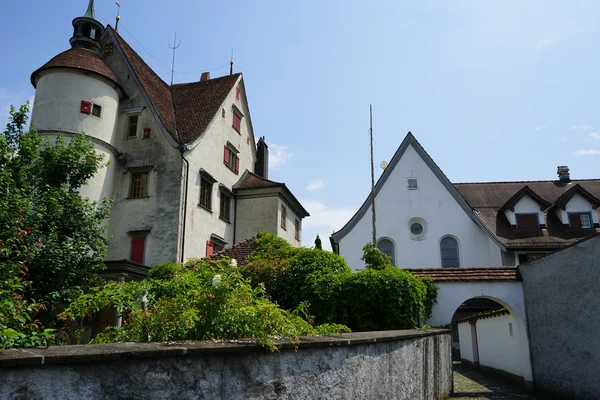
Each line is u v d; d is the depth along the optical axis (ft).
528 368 40.65
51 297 32.58
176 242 65.10
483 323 61.67
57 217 41.91
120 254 67.00
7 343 10.00
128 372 8.32
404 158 79.05
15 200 36.45
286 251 42.42
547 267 38.45
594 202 77.00
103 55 79.20
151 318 14.30
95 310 17.22
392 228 75.20
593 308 33.32
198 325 13.64
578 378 34.40
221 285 14.37
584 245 34.53
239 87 94.53
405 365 22.20
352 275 33.96
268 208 84.38
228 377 10.25
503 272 42.73
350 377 15.46
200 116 80.33
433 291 40.98
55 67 68.13
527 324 41.14
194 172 71.82
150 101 73.26
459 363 78.48
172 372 9.06
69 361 7.44
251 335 13.21
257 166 105.81
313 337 14.61
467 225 74.54
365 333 19.56
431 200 76.28
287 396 11.96
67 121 66.64
